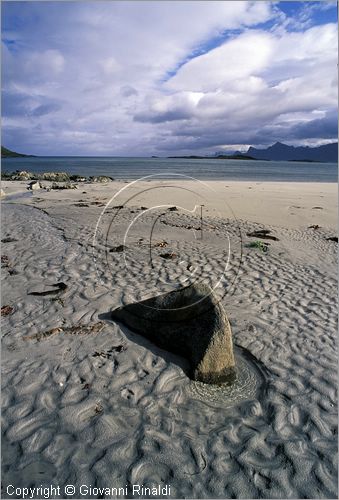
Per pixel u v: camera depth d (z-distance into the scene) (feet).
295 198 58.44
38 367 13.84
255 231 35.58
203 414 11.95
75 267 24.26
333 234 35.94
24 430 11.00
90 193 61.82
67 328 16.55
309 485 9.62
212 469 10.00
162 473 9.85
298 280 23.25
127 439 10.82
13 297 19.54
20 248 28.17
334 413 12.02
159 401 12.38
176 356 14.74
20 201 51.93
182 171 153.28
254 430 11.34
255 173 151.43
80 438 10.80
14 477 9.62
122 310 17.40
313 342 16.01
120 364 14.16
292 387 13.20
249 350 15.38
